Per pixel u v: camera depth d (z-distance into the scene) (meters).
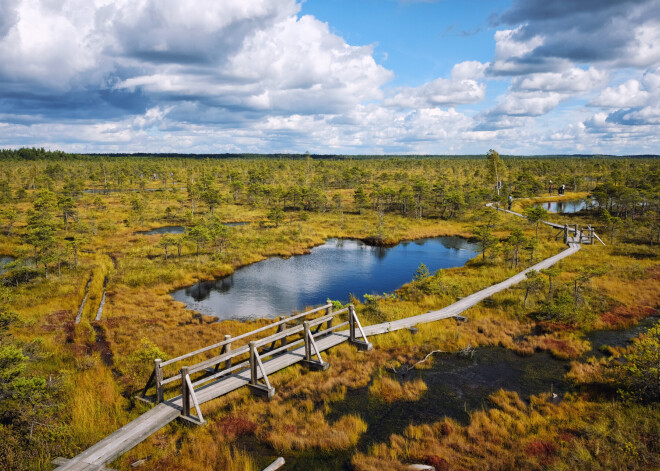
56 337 18.86
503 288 25.66
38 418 10.67
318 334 17.09
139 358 14.98
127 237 48.19
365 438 11.05
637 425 10.63
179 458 9.91
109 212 64.69
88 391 13.17
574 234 43.28
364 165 163.50
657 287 24.81
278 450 10.48
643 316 20.50
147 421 10.94
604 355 16.30
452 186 77.81
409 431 11.26
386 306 23.58
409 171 136.25
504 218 58.56
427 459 9.77
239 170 131.62
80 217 58.81
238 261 38.19
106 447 9.71
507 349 17.44
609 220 43.66
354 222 60.75
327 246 47.47
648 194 50.09
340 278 33.81
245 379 13.58
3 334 15.12
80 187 79.81
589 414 11.72
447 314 21.16
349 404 12.95
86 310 23.72
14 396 10.43
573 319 19.64
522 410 12.35
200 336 19.72
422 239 51.62
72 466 8.96
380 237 48.91
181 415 11.52
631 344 17.25
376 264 38.69
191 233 37.47
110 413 12.01
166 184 112.12
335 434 10.85
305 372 15.16
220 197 68.38
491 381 14.49
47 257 29.95
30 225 42.78
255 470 9.57
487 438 10.75
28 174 101.25
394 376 14.91
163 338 19.31
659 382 11.82
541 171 118.56
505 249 34.62
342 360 15.96
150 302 26.56
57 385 12.80
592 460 9.24
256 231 51.47
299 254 43.03
